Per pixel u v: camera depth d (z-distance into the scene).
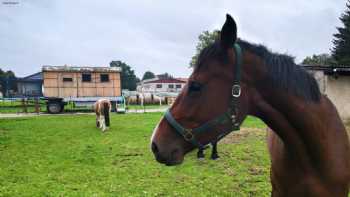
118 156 6.68
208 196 4.16
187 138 1.65
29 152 7.21
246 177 4.94
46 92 21.47
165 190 4.42
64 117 16.34
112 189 4.49
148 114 17.56
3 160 6.41
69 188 4.58
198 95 1.62
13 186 4.69
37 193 4.37
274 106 1.69
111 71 22.73
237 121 1.61
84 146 7.86
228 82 1.61
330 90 11.20
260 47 1.70
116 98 21.56
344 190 1.85
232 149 7.02
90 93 22.39
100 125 11.08
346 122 10.78
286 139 1.77
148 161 6.17
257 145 7.48
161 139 1.69
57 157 6.66
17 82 39.78
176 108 1.69
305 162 1.78
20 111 21.58
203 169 5.45
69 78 21.89
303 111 1.68
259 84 1.66
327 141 1.78
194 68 1.67
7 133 10.20
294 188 1.88
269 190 4.33
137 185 4.66
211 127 1.61
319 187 1.79
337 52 29.14
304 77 1.73
